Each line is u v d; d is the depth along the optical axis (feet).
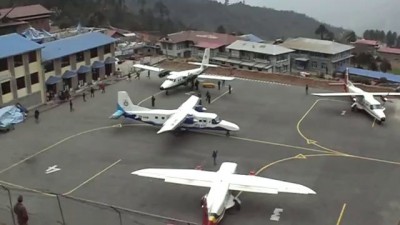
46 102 283.18
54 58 288.30
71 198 155.12
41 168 192.65
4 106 257.34
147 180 180.96
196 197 167.12
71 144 218.38
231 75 344.49
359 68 518.78
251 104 275.39
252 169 190.60
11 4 634.84
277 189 150.00
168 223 147.64
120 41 481.46
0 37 273.33
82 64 314.76
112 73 339.16
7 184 177.27
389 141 219.82
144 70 350.02
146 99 284.41
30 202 161.68
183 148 212.84
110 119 252.01
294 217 153.48
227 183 153.79
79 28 432.25
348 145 215.10
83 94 286.66
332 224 149.69
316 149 211.00
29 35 349.00
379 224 149.69
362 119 249.96
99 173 187.73
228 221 150.61
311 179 181.27
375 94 266.77
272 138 224.12
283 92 299.58
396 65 610.65
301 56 492.13
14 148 214.07
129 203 162.91
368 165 193.88
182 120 220.43
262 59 456.86
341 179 181.16
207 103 276.21
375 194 169.07
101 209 157.38
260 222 150.30
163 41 497.46
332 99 284.00
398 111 263.49
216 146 214.69
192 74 303.07
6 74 257.55
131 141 221.25
